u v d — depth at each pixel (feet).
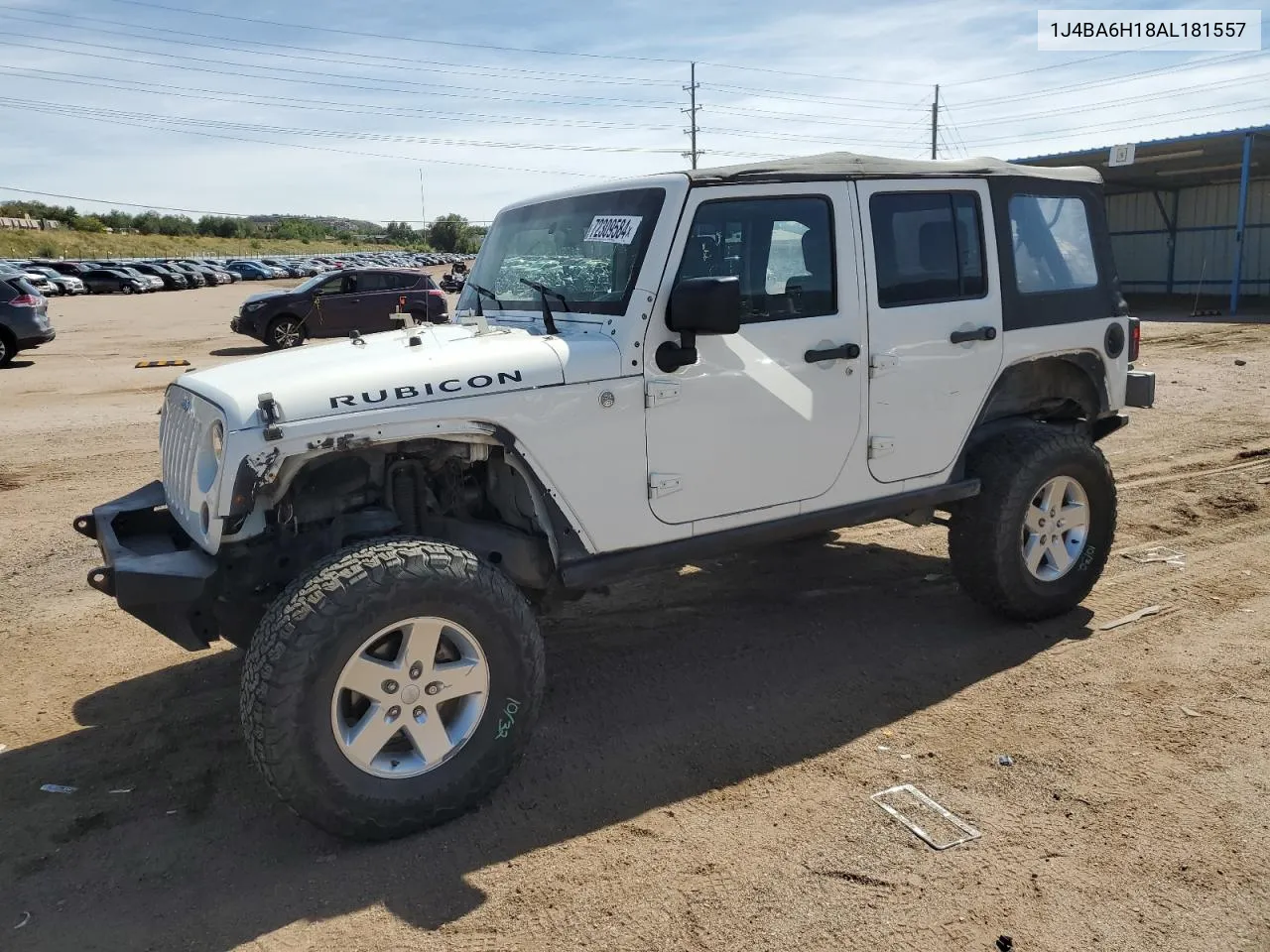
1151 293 111.45
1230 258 102.83
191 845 10.66
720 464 12.80
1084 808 10.94
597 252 12.82
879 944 8.93
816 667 14.79
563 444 11.59
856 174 13.64
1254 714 12.96
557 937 9.12
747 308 12.85
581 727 13.15
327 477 11.85
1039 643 15.44
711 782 11.71
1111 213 114.52
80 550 20.92
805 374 13.28
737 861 10.17
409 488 12.19
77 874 10.19
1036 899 9.48
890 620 16.53
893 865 10.03
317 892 9.82
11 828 11.02
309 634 9.84
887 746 12.44
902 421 14.35
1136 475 25.75
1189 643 15.25
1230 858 10.03
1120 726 12.75
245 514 10.18
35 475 27.61
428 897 9.71
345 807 10.20
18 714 13.76
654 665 15.01
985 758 12.07
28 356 62.03
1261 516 21.91
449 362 11.14
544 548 12.18
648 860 10.24
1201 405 36.09
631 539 12.33
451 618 10.57
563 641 15.98
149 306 119.55
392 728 10.49
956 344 14.73
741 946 8.95
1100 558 16.46
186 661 15.52
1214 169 94.38
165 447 13.21
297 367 11.44
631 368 11.94
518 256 14.32
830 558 19.67
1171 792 11.21
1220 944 8.86
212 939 9.19
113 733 13.20
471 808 11.07
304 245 374.02
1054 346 15.90
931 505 14.82
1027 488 15.16
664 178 12.46
